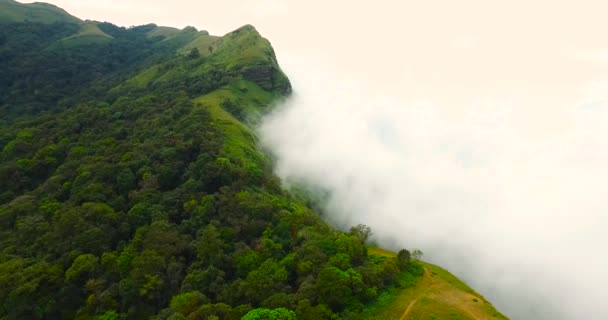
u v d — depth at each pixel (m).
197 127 130.00
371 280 76.56
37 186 119.06
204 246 80.94
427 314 71.06
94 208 89.12
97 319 66.56
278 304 66.19
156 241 80.50
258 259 80.19
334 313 67.50
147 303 71.19
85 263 74.75
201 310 64.56
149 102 170.88
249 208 94.19
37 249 83.06
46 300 69.94
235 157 117.62
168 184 105.56
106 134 140.12
